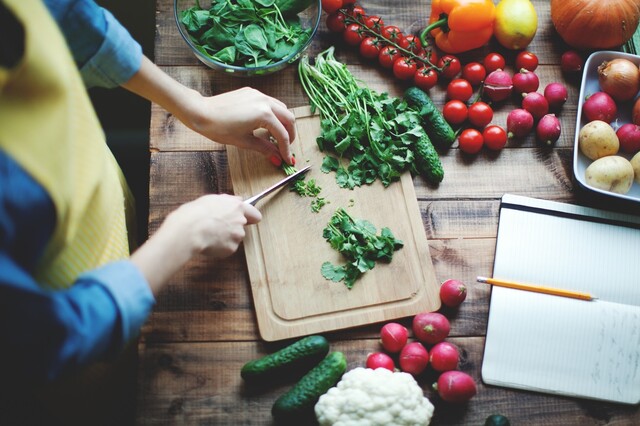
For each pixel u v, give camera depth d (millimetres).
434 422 1084
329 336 1122
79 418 1083
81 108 698
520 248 1153
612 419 1080
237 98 1098
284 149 1142
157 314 1115
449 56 1262
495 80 1229
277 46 1212
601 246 1155
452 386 1044
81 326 668
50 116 592
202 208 953
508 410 1085
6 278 554
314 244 1145
